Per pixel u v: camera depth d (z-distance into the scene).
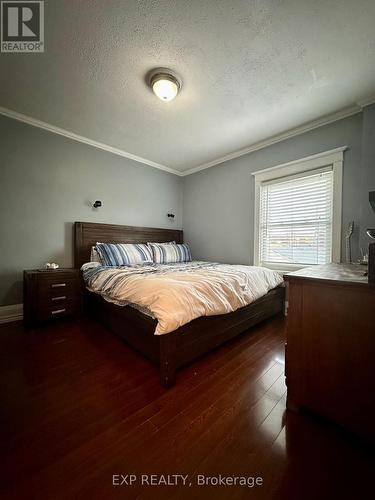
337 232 2.44
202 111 2.37
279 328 2.31
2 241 2.42
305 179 2.73
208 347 1.67
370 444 0.94
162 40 1.53
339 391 1.02
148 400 1.24
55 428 1.04
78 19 1.40
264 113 2.41
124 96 2.13
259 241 3.17
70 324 2.36
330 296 1.04
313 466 0.87
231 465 0.87
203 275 1.95
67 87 2.01
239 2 1.30
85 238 2.97
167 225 4.13
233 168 3.51
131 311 1.72
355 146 2.33
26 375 1.47
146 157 3.62
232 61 1.72
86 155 3.04
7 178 2.43
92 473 0.84
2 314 2.42
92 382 1.40
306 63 1.74
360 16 1.38
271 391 1.33
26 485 0.79
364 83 1.96
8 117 2.42
